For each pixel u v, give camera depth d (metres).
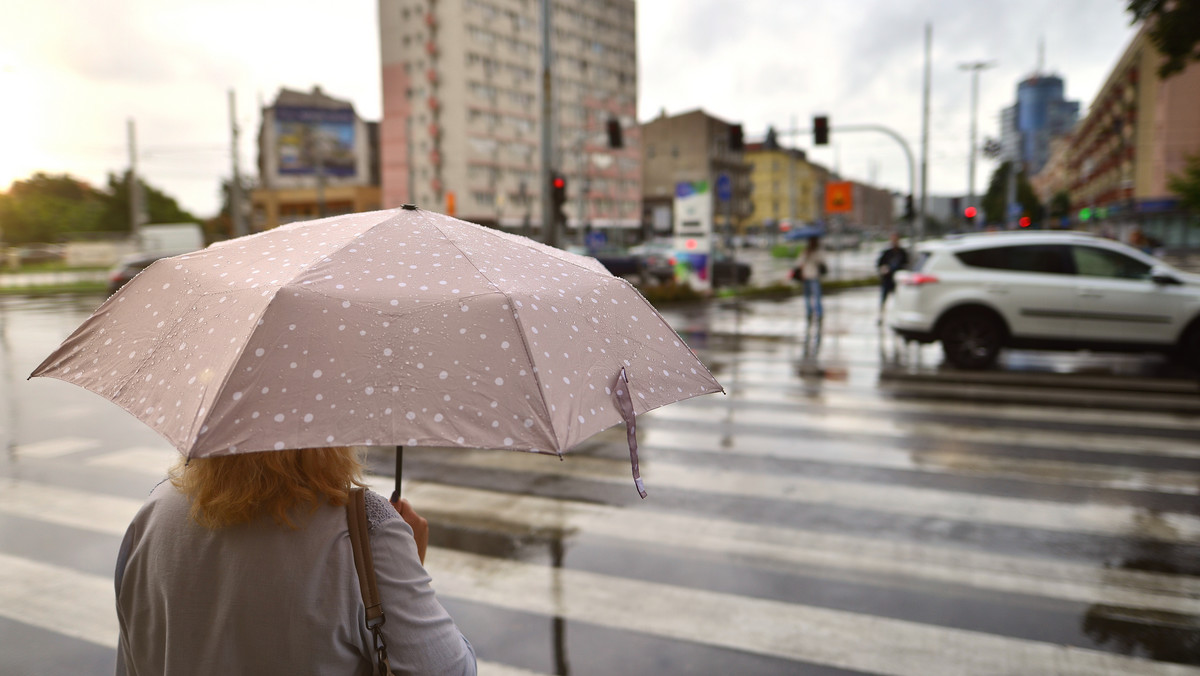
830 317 17.03
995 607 3.69
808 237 14.19
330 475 1.25
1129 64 55.44
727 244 28.52
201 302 1.25
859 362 10.88
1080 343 9.89
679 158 98.00
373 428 1.08
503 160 79.31
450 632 1.28
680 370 1.46
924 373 9.98
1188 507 5.01
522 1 79.81
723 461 6.11
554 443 1.11
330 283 1.20
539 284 1.35
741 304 20.45
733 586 3.93
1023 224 35.06
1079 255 10.02
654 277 27.95
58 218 72.75
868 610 3.67
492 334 1.20
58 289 28.59
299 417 1.07
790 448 6.46
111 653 3.39
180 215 81.31
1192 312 9.52
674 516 4.91
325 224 1.45
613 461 6.16
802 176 123.94
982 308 10.16
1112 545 4.42
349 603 1.20
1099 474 5.70
